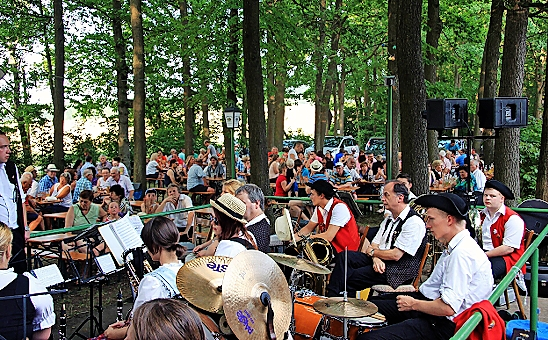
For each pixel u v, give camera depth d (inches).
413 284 212.1
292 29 587.2
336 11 779.4
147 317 74.5
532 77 1232.2
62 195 454.9
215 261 127.0
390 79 474.3
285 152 744.3
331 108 1419.8
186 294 117.8
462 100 262.2
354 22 836.0
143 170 617.6
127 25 826.8
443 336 150.6
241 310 111.4
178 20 689.6
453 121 259.0
